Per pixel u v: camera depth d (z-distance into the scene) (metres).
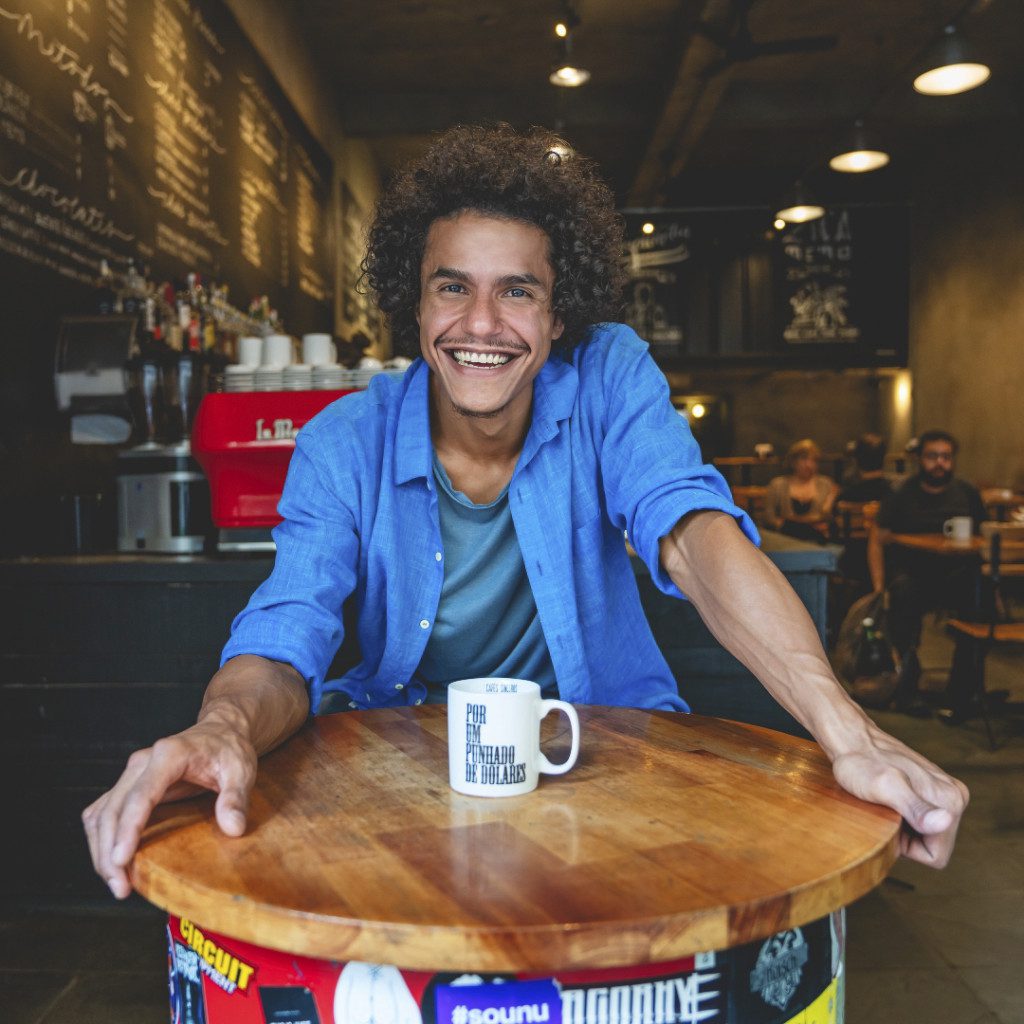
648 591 2.18
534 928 0.60
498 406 1.19
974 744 3.84
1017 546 4.26
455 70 7.19
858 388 11.96
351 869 0.70
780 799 0.85
